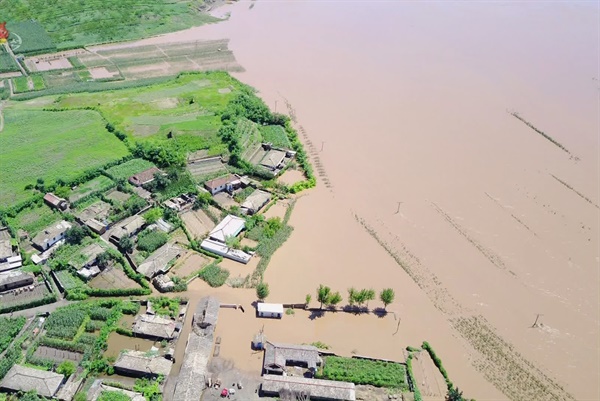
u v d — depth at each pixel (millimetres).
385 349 114000
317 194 160500
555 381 108312
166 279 127000
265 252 137250
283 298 124438
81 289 123438
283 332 116812
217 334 115062
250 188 160250
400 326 119438
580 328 120312
